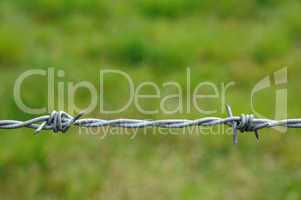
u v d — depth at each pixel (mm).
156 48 6875
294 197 4906
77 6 7910
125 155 5227
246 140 5410
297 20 7832
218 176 5102
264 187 5004
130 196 4828
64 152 5203
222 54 6957
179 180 5012
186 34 7289
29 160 5113
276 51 7055
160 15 7957
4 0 7934
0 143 5238
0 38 6742
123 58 6844
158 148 5324
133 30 7297
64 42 7074
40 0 7883
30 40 7047
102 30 7449
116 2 8117
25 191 4852
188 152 5301
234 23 7777
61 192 4852
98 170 5055
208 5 8117
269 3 8242
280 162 5273
